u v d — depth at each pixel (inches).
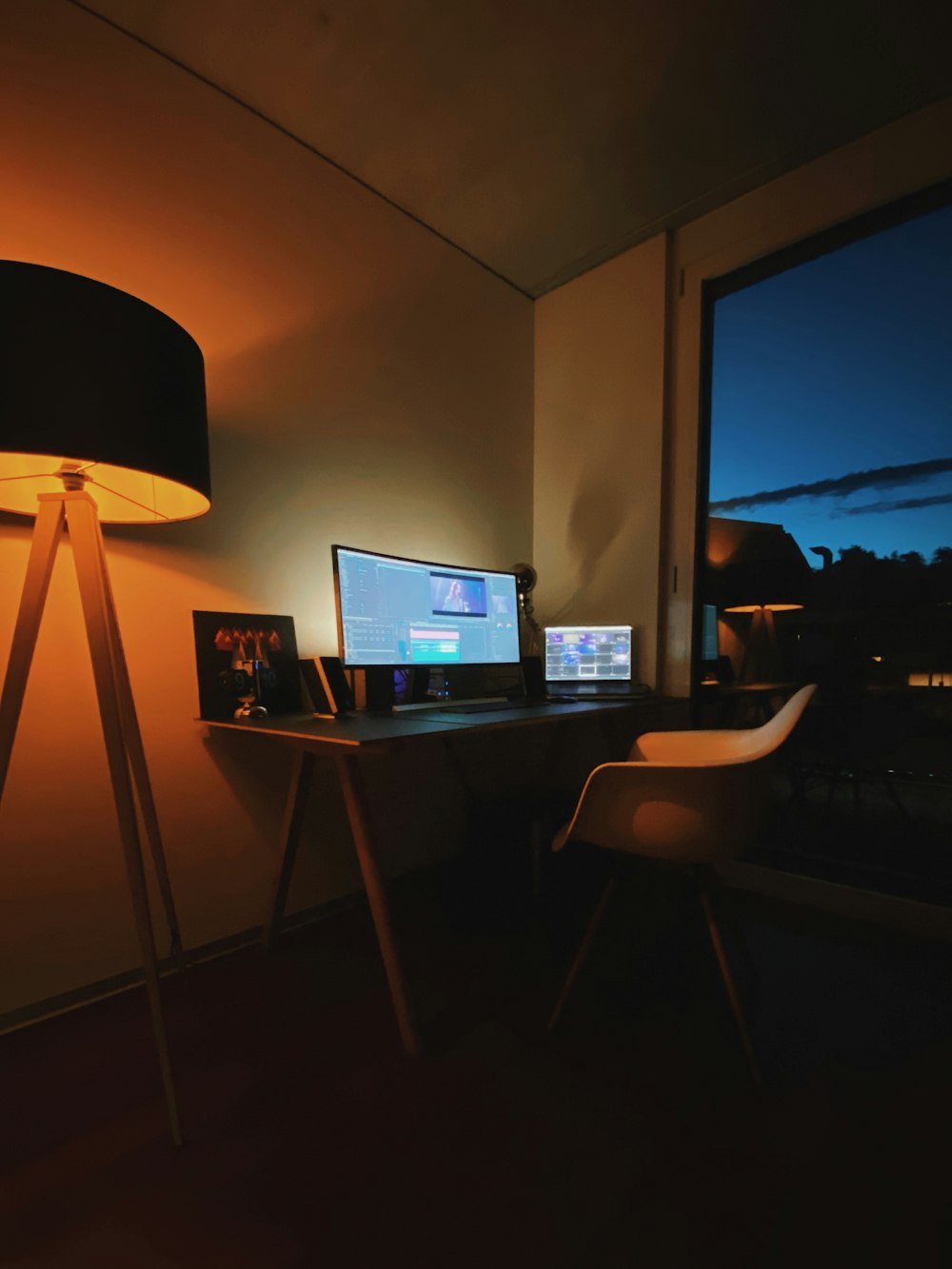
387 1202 38.3
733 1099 47.0
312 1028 56.3
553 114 74.9
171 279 66.8
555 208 91.6
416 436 94.0
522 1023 56.7
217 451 71.0
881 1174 40.1
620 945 71.4
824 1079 48.8
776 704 94.1
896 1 61.1
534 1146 42.7
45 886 58.5
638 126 76.8
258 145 74.1
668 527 98.2
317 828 81.0
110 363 41.8
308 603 80.1
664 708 97.8
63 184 59.2
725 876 88.3
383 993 62.2
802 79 70.2
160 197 65.8
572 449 109.7
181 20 62.5
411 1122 44.9
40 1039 55.1
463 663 84.0
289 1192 39.2
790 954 68.8
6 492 52.9
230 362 72.1
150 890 65.6
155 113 65.4
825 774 91.0
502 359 108.9
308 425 80.0
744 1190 39.1
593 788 49.5
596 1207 37.9
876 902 76.1
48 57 58.4
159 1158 41.9
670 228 96.7
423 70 68.7
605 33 64.6
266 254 75.0
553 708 75.0
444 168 83.2
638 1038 54.4
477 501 104.1
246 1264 34.5
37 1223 37.1
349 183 84.2
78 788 60.6
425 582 79.7
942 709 81.5
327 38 64.7
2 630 56.3
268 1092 48.1
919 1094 47.0
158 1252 35.2
